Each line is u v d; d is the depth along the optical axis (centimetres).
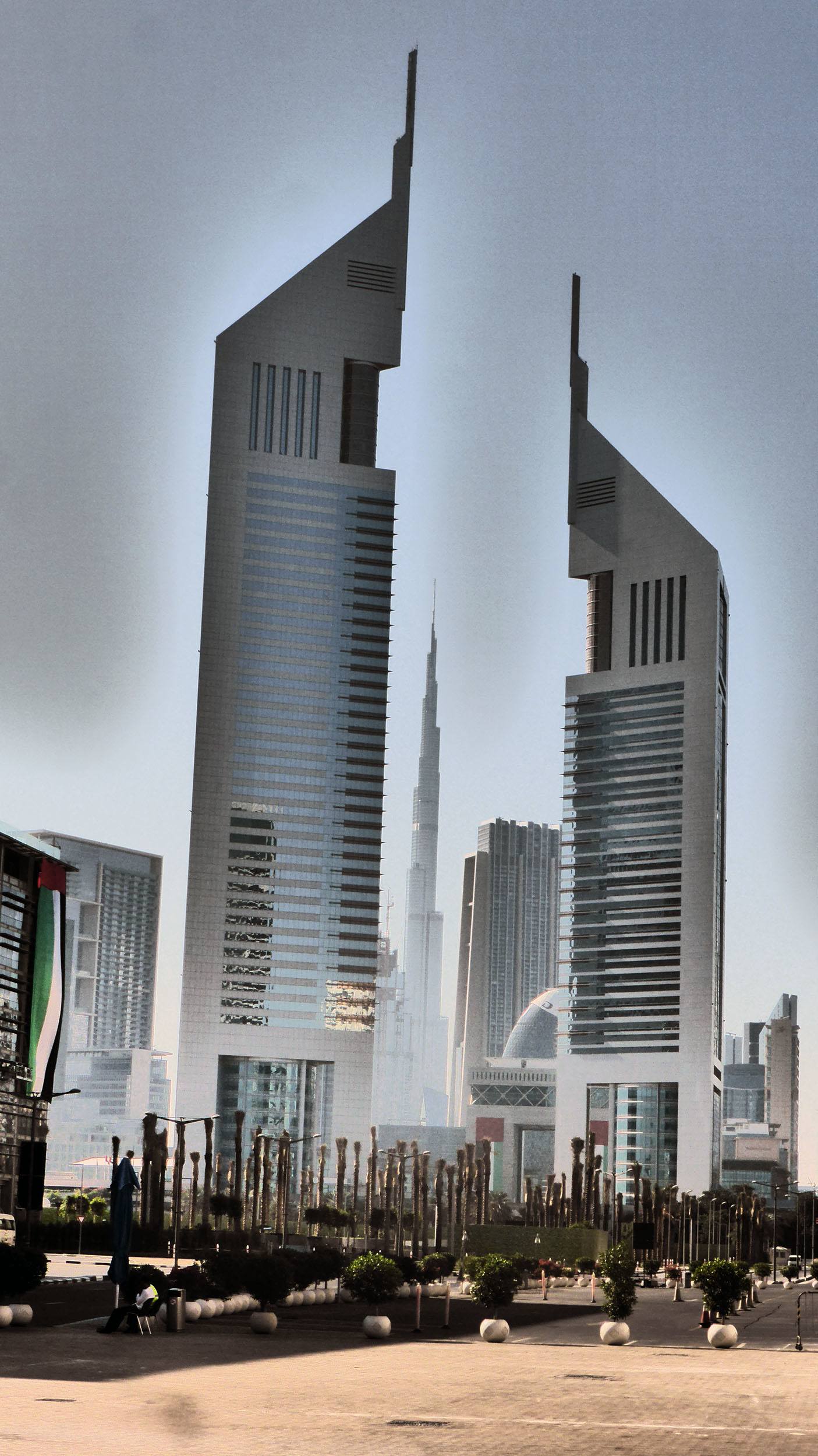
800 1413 4388
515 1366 5888
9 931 14250
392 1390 4712
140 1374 4784
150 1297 6450
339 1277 9750
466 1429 3794
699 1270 8869
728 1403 4653
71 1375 4634
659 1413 4316
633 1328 8888
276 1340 6512
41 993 14650
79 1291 9738
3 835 13888
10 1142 13975
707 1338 7788
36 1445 3188
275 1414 3959
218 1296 8106
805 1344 7844
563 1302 12138
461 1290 12562
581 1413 4244
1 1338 5906
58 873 15038
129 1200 6606
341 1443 3441
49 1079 14725
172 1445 3281
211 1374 4912
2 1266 6744
